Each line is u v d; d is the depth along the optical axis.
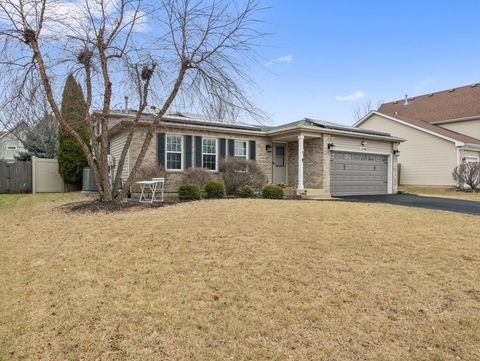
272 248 5.90
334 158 16.83
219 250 5.80
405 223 7.88
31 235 7.20
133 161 13.65
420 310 4.12
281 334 3.57
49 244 6.47
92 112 10.94
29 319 3.85
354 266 5.27
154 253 5.72
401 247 6.14
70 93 10.38
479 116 23.05
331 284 4.68
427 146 22.00
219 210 8.78
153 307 4.04
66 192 18.41
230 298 4.26
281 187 14.95
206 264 5.27
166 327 3.65
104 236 6.69
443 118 25.31
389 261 5.51
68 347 3.34
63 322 3.76
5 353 3.26
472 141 21.72
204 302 4.16
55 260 5.62
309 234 6.68
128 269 5.14
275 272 5.00
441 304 4.28
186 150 14.77
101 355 3.22
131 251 5.84
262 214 8.27
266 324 3.73
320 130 15.80
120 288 4.54
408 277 4.97
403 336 3.61
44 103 9.47
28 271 5.26
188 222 7.41
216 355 3.22
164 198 12.38
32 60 9.06
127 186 10.43
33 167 18.72
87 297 4.30
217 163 15.55
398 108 30.00
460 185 19.69
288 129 15.65
